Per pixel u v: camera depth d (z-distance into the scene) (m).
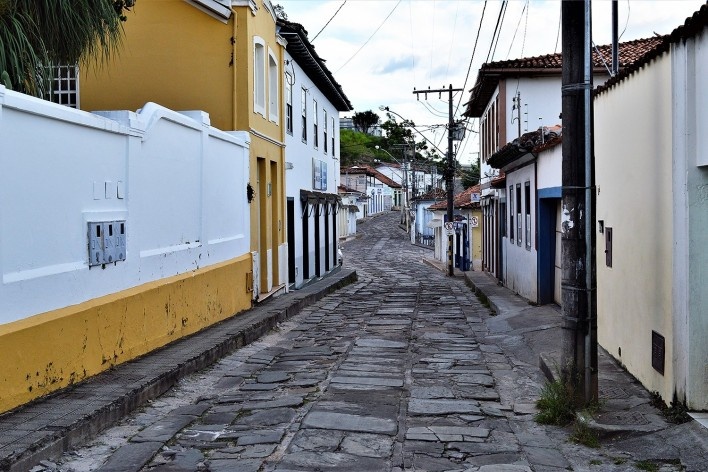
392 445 6.52
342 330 13.95
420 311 17.22
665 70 7.12
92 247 8.03
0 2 7.22
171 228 10.70
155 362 8.95
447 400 8.21
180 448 6.34
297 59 21.16
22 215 6.72
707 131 6.31
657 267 7.46
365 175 90.56
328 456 6.17
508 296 18.95
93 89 15.45
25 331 6.64
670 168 6.95
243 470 5.74
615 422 6.80
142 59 15.39
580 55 7.21
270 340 12.64
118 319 8.66
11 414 6.36
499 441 6.68
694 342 6.66
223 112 15.31
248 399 8.20
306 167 23.20
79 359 7.70
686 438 6.20
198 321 11.66
